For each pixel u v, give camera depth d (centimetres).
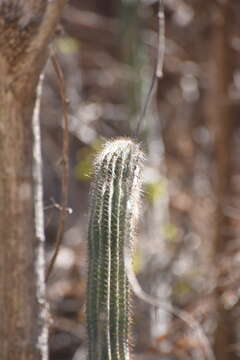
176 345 563
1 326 335
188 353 606
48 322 363
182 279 669
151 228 673
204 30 880
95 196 267
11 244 333
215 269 644
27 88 322
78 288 674
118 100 895
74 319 688
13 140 328
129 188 266
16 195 331
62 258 691
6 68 317
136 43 689
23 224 334
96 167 272
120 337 267
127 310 269
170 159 849
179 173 843
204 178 829
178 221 785
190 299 659
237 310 644
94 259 265
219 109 746
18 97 323
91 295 266
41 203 343
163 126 899
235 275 634
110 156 268
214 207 723
